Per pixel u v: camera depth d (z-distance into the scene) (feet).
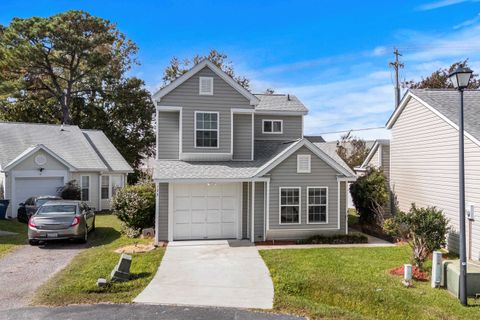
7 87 108.68
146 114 127.75
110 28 123.75
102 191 83.92
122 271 30.40
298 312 24.70
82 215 47.26
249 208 49.11
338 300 27.96
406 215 36.83
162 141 52.08
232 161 52.75
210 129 52.31
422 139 51.24
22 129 82.64
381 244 46.44
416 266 34.78
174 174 46.55
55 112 122.62
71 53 115.03
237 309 25.00
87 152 83.66
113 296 27.07
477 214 39.45
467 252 41.09
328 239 47.26
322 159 47.60
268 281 31.12
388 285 30.32
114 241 47.85
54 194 74.28
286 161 47.09
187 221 48.85
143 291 28.25
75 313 23.71
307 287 29.89
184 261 37.45
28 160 71.61
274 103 64.44
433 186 48.44
